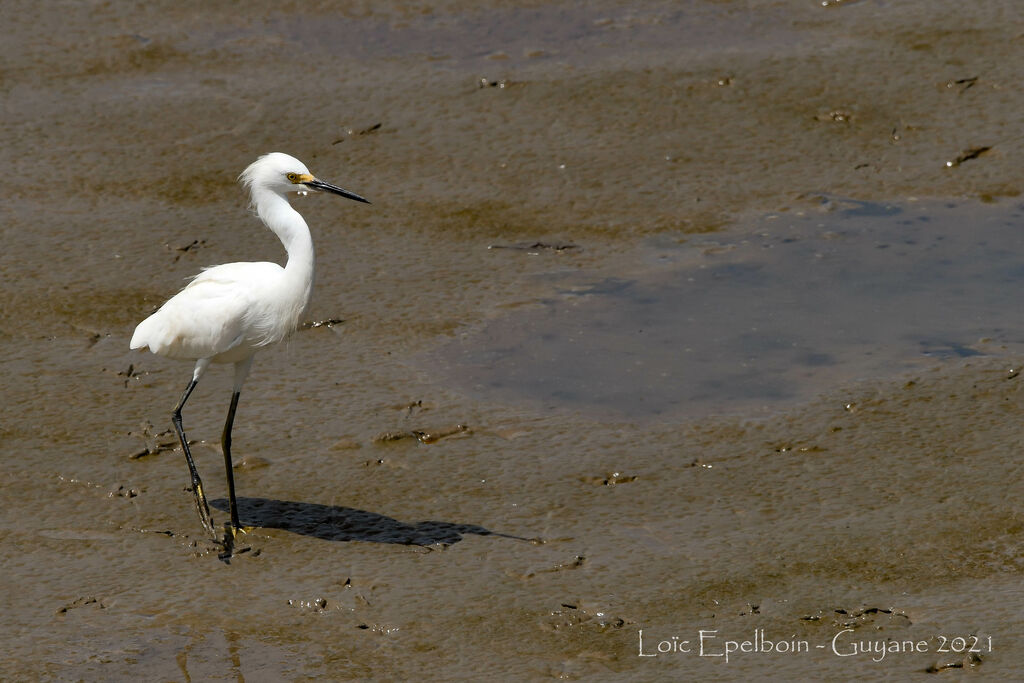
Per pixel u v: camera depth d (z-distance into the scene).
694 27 20.75
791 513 10.48
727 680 8.54
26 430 11.59
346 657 8.76
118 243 15.16
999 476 10.91
